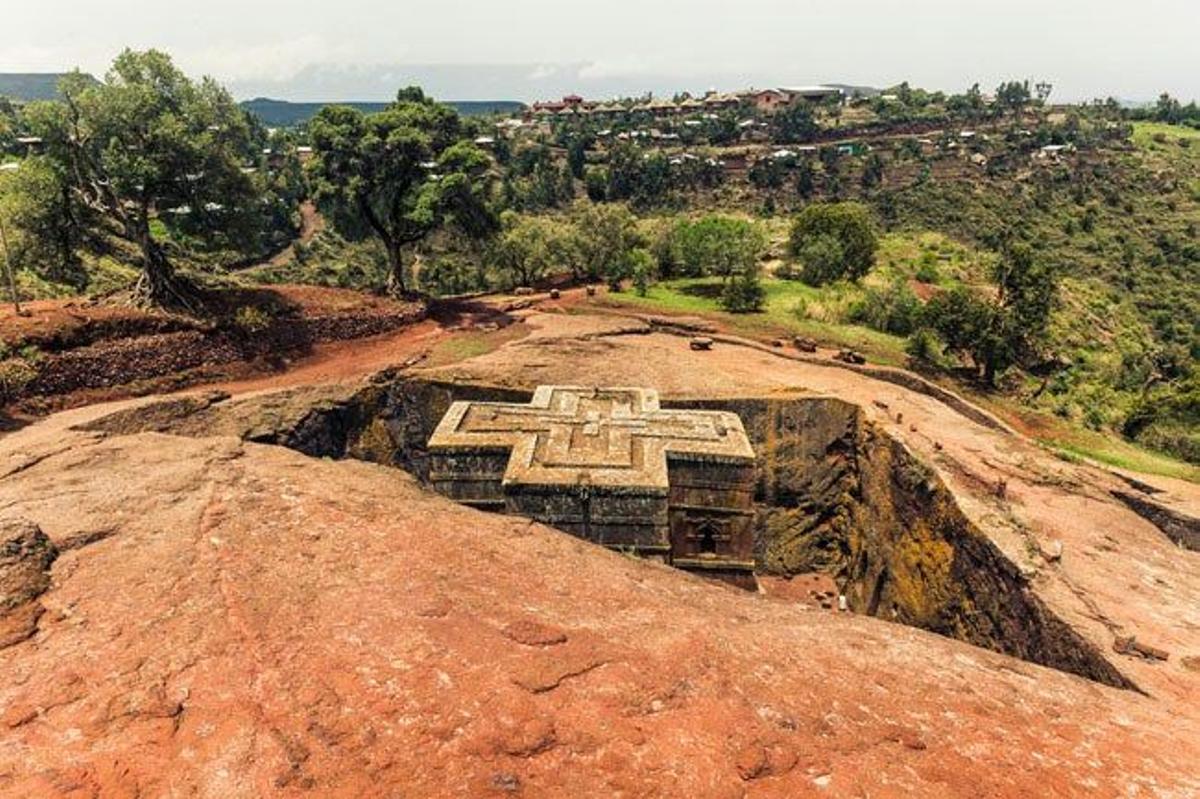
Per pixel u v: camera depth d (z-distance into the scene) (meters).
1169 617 13.41
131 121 25.62
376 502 10.88
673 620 8.26
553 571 9.46
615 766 5.66
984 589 16.42
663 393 25.89
